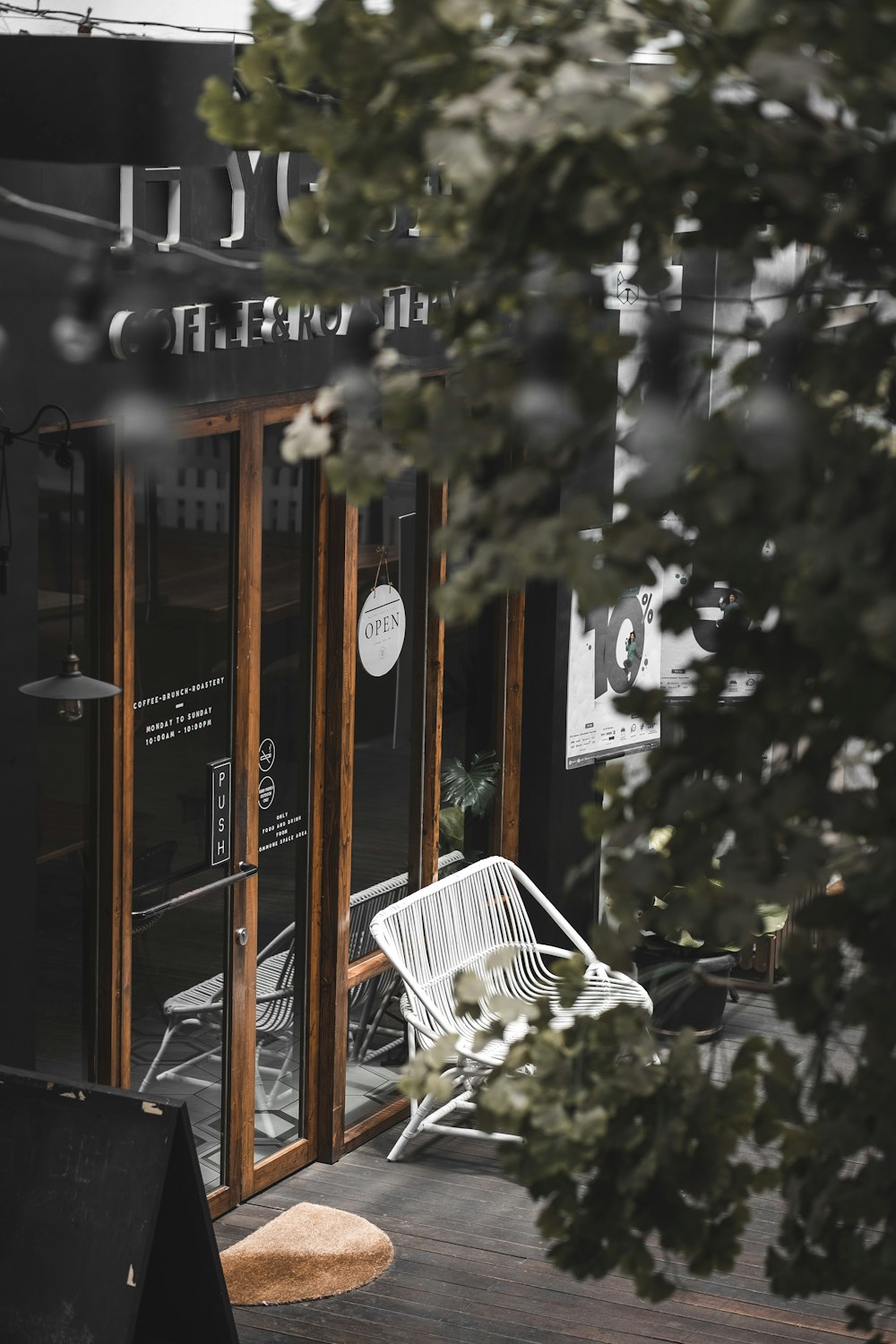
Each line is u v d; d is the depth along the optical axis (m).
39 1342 4.48
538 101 1.67
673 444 1.82
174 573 5.74
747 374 1.93
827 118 1.80
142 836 5.74
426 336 6.61
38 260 4.86
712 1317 5.61
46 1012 5.52
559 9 1.80
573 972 2.11
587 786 7.98
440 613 1.88
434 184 5.64
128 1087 5.80
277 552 6.27
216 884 6.06
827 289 1.88
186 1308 4.63
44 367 4.93
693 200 1.89
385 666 6.94
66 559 5.37
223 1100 6.31
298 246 1.99
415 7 1.75
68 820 5.52
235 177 5.50
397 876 7.21
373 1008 7.08
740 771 1.95
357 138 1.87
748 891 1.86
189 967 6.07
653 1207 2.06
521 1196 6.55
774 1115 2.03
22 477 4.89
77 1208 4.48
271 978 6.52
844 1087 2.02
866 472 1.79
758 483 1.82
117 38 3.75
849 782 1.95
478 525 1.93
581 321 1.90
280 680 6.39
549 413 1.91
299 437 1.98
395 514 6.88
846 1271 2.07
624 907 1.97
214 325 5.57
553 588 7.52
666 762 2.01
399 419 1.97
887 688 1.86
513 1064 2.07
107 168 5.03
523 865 7.88
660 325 1.94
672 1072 2.04
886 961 1.97
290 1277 5.81
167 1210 4.54
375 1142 7.04
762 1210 6.28
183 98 3.78
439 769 7.35
